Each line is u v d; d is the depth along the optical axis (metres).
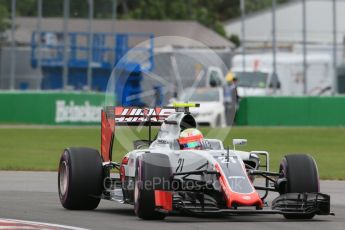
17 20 147.62
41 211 45.56
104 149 46.81
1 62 151.00
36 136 110.94
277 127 135.00
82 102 132.25
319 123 139.75
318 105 139.50
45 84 151.38
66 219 41.94
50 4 141.12
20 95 131.12
